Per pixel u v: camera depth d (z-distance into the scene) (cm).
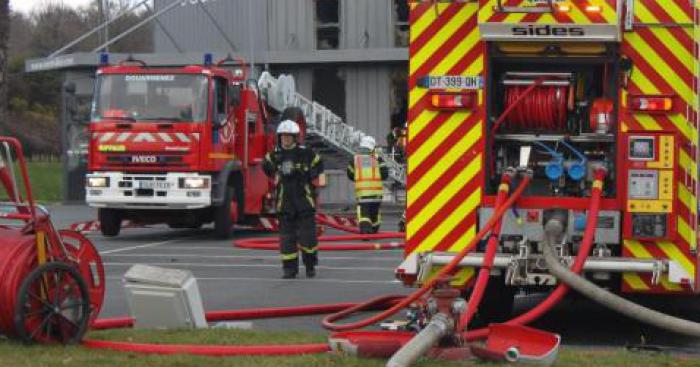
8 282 1059
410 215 1298
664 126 1240
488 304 1389
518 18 1233
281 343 1122
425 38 1287
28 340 1075
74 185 5247
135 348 1074
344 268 2177
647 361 1069
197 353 1060
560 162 1283
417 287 1329
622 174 1247
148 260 2344
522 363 1009
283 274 1984
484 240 1273
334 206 4959
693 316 1501
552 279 1238
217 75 2902
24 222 1140
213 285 1877
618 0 1212
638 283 1245
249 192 3127
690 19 1230
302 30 5400
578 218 1259
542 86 1301
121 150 2866
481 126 1279
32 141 8462
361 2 5338
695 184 1232
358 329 1248
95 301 1151
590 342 1309
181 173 2850
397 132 4406
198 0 5359
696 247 1233
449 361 1005
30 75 9081
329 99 5356
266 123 3284
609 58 1261
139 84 2889
